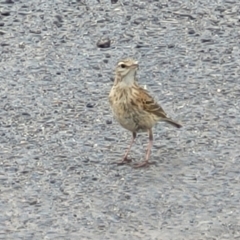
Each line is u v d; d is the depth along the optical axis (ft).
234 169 49.70
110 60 60.13
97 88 57.36
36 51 61.00
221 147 51.65
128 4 65.51
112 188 48.08
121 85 49.62
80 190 47.88
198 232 44.75
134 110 49.65
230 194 47.62
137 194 47.57
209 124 53.83
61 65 59.57
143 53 60.90
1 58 60.34
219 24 63.82
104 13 64.64
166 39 62.28
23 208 46.44
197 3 65.92
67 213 46.06
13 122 53.88
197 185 48.37
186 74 58.80
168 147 51.75
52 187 48.14
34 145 51.72
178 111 55.16
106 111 54.95
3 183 48.47
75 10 64.95
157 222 45.44
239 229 45.01
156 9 65.10
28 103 55.77
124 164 50.16
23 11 64.85
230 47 61.57
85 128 53.36
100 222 45.39
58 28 63.26
